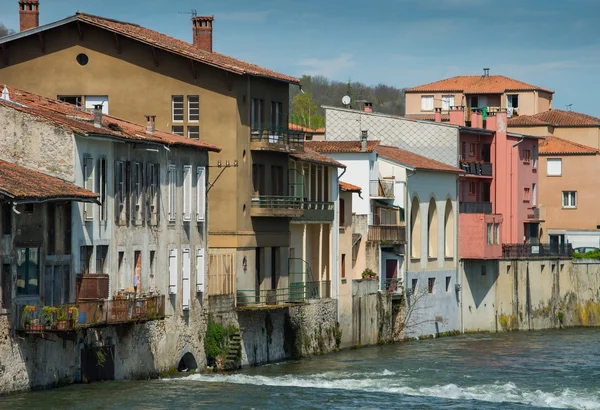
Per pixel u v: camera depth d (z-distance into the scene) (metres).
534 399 91.81
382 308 136.62
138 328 93.50
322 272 126.00
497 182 175.88
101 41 113.00
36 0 116.56
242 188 112.25
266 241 115.94
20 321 80.38
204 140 111.75
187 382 93.25
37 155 86.69
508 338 149.00
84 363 87.44
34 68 113.69
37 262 82.25
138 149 94.06
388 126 165.00
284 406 85.19
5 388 79.62
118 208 91.62
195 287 102.56
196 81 111.94
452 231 154.75
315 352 121.44
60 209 84.50
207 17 120.88
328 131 166.50
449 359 120.81
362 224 135.38
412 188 145.12
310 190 124.31
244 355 108.94
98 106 102.56
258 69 117.19
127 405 81.25
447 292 152.88
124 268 92.44
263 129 114.69
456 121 178.38
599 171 199.62
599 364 118.25
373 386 96.38
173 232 99.56
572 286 170.25
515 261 162.75
